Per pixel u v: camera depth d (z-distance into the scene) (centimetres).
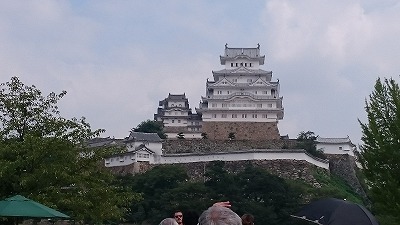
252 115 11831
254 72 12275
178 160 9688
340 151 10494
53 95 3078
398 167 3481
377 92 3678
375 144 3541
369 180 3612
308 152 10106
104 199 2984
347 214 1094
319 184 9081
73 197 2817
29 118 3020
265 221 7444
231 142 10631
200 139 10712
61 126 2997
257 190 7975
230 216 615
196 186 7800
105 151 3138
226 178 7931
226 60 12638
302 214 1183
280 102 11819
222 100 11844
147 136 10194
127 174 8894
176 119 12925
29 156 2719
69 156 2902
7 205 1911
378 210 3634
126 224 7706
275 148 10406
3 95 2980
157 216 7562
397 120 3453
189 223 995
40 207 1933
